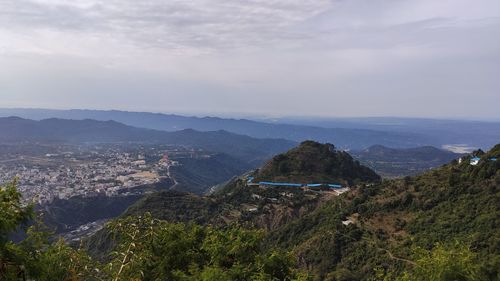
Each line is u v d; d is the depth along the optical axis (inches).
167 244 582.9
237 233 649.0
